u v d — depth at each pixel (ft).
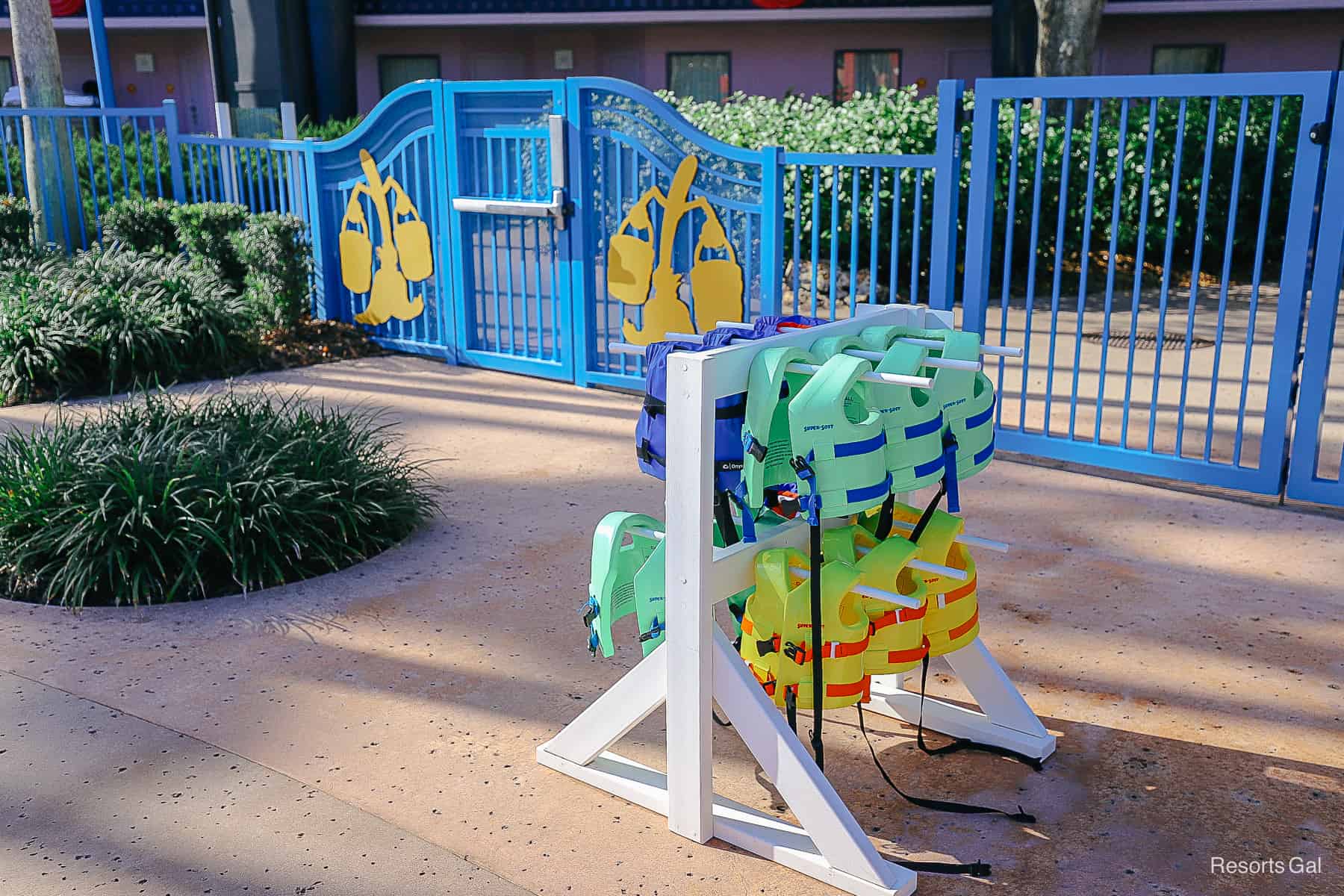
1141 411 23.18
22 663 13.14
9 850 9.70
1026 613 14.26
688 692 9.48
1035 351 28.86
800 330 10.07
